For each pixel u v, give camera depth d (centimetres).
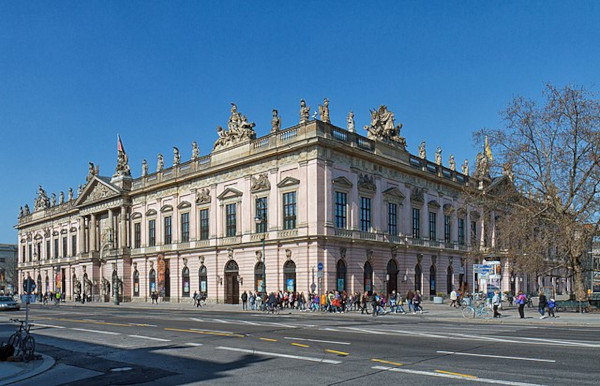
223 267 6234
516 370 1461
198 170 6600
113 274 7944
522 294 3669
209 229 6431
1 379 1531
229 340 2311
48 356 1959
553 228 4425
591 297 4688
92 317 4119
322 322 3391
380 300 4497
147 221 7569
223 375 1505
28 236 11500
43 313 4941
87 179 9006
